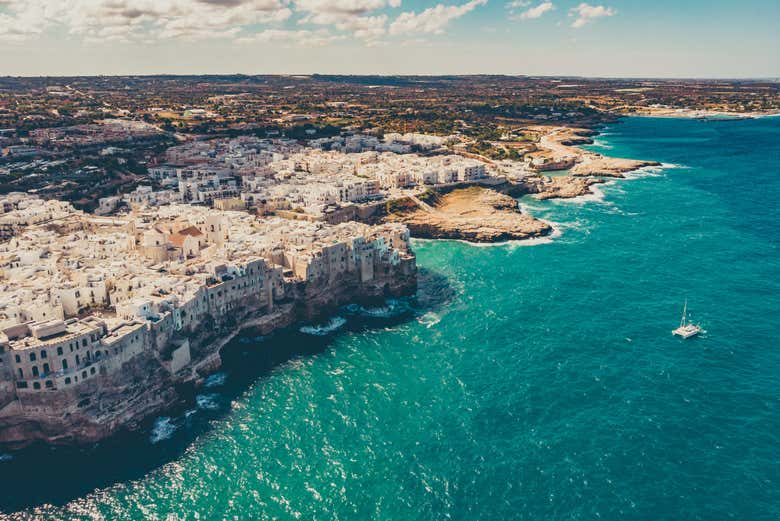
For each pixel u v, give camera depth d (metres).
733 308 190.12
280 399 145.50
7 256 182.00
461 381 151.88
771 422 131.38
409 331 180.50
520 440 128.75
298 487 116.94
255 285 172.75
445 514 110.06
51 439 121.88
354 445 128.62
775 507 108.38
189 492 115.62
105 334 131.38
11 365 119.31
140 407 133.38
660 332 174.62
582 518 107.88
